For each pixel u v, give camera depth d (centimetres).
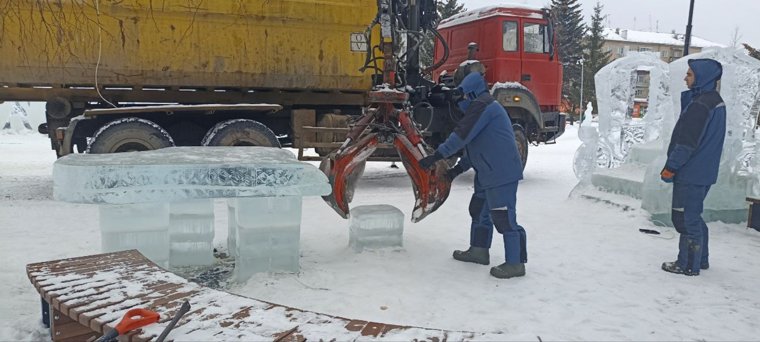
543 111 955
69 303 240
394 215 470
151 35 663
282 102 775
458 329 311
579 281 397
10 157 1220
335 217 606
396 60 562
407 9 749
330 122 778
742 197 586
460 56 966
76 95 675
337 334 212
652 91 790
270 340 205
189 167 320
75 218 576
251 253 388
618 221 595
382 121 467
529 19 917
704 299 362
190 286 265
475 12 945
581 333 306
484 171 397
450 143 390
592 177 741
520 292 372
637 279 402
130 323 210
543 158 1427
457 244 496
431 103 859
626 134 802
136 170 312
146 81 674
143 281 271
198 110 692
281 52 722
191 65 683
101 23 645
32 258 429
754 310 344
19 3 617
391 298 356
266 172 333
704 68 397
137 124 673
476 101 393
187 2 668
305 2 718
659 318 330
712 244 509
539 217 619
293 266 398
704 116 389
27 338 292
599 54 4238
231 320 223
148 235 377
